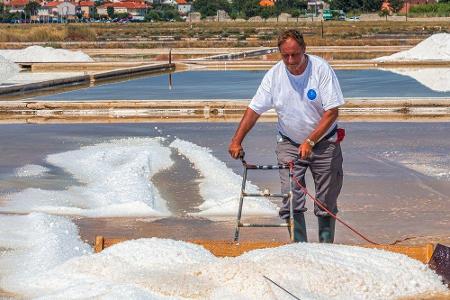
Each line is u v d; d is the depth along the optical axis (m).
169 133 16.69
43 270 7.25
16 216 9.54
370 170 12.62
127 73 33.56
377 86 28.05
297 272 6.24
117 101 20.80
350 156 13.84
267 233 9.03
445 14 109.19
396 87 27.62
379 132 16.72
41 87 27.47
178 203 10.41
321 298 6.01
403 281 6.40
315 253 6.57
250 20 115.75
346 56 45.94
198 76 33.22
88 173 12.27
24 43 57.94
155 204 10.30
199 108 20.59
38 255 7.83
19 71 36.50
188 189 11.17
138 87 28.02
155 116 20.28
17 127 17.91
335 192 7.90
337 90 7.42
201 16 129.50
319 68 7.39
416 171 12.54
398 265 6.60
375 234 9.01
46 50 42.59
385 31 73.56
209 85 28.59
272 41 57.69
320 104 7.46
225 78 31.97
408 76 32.78
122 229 9.23
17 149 14.60
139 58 46.00
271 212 9.88
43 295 6.55
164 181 11.67
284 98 7.49
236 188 11.03
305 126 7.56
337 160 7.76
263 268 6.32
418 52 42.62
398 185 11.56
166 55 46.56
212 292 6.09
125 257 6.78
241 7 129.00
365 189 11.30
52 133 16.78
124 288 6.12
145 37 68.62
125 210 9.98
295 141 7.71
